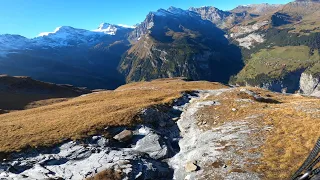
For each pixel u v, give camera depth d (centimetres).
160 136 4069
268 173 2566
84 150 3522
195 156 3356
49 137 3784
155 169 3155
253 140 3325
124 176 2931
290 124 3528
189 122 4675
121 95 8050
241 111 4566
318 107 4162
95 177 2884
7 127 4412
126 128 4291
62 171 3077
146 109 4891
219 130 3928
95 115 4881
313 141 2888
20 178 2864
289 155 2728
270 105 4859
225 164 2941
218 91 7225
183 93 7006
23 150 3431
